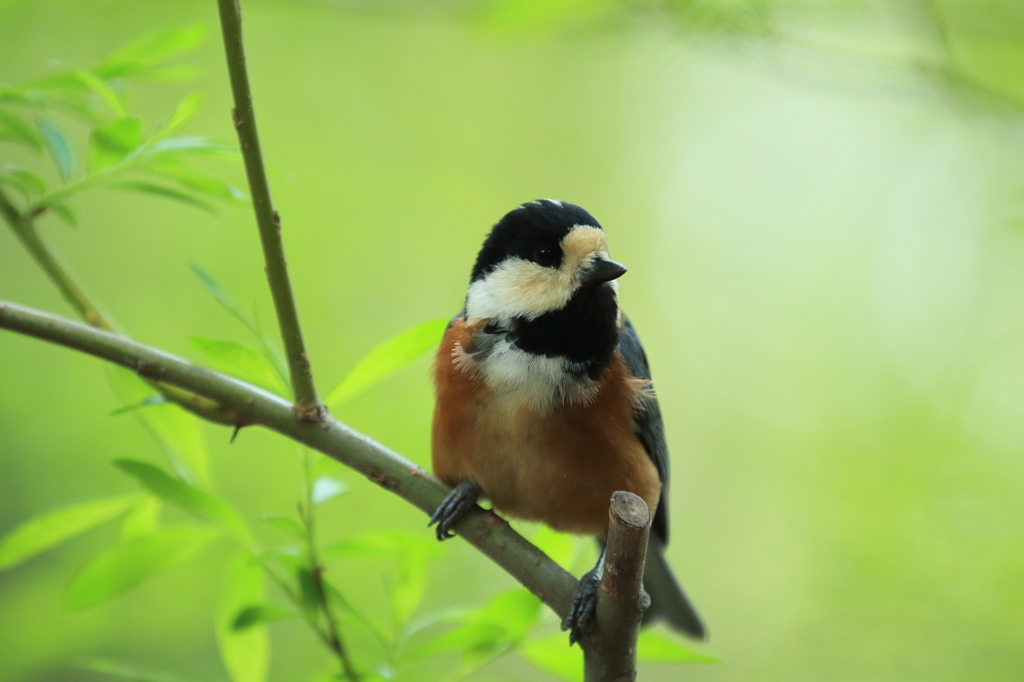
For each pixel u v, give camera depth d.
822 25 9.07
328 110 14.95
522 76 16.66
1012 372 12.09
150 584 9.97
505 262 7.20
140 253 12.67
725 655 12.53
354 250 13.76
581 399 6.89
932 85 9.12
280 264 5.43
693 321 16.23
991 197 10.85
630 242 17.09
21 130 6.17
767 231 16.75
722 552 13.95
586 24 9.53
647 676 12.48
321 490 5.87
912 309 13.57
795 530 12.45
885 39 9.39
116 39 12.11
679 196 17.30
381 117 15.29
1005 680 9.59
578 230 7.06
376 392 10.59
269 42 14.74
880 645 10.26
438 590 9.27
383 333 13.02
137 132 5.81
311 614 5.73
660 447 7.96
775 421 14.21
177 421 6.05
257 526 9.95
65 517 5.87
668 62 9.28
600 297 7.00
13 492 10.38
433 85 15.85
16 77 12.02
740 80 16.88
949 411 11.85
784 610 12.45
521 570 5.87
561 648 5.82
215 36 14.35
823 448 12.35
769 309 16.00
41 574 9.89
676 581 8.84
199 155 6.02
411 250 14.51
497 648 5.82
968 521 10.24
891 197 14.69
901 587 10.06
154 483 5.57
